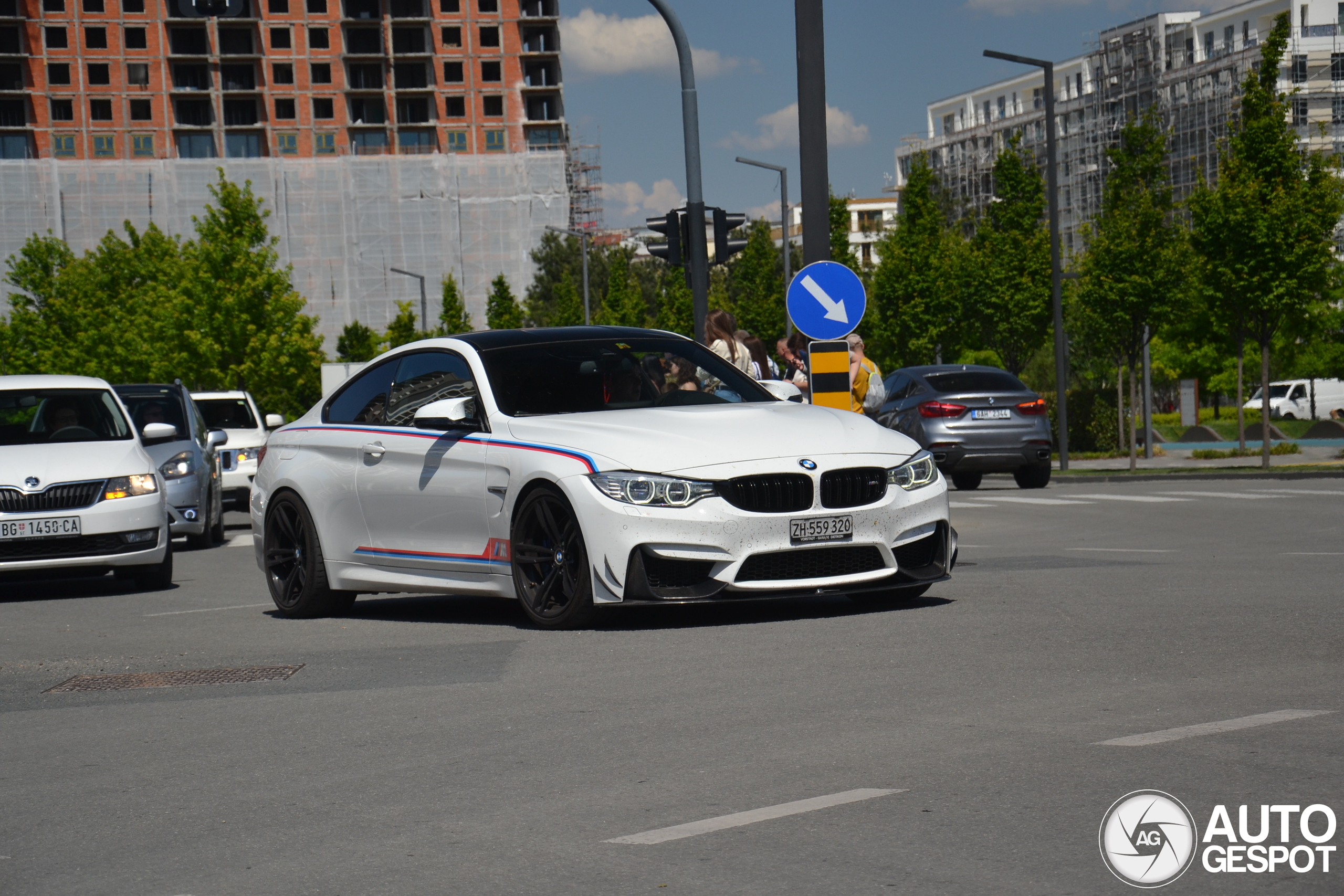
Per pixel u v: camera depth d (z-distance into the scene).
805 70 13.18
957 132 126.38
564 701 6.02
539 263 119.00
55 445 12.62
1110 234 28.03
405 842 4.11
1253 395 67.62
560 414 8.64
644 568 7.70
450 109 112.25
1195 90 99.88
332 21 109.94
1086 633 7.20
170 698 6.59
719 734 5.27
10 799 4.87
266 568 10.12
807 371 13.80
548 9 114.56
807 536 7.80
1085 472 26.81
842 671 6.41
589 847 3.97
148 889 3.81
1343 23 108.12
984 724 5.25
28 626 9.87
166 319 54.16
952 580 9.85
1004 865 3.66
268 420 19.02
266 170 95.12
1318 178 25.75
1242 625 7.36
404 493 9.03
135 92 107.12
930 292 47.59
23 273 65.06
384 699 6.27
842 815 4.16
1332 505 16.67
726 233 17.17
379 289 96.44
